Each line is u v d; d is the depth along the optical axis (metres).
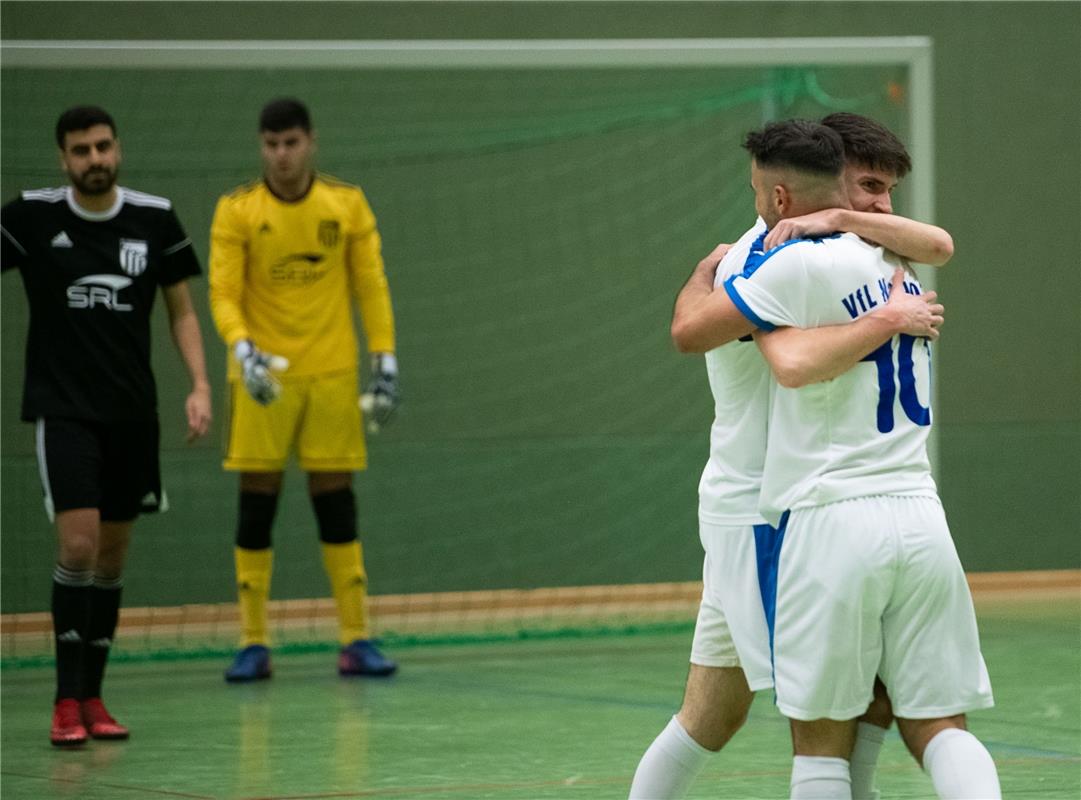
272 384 22.23
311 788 15.20
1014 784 15.06
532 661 26.02
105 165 17.89
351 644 24.53
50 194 18.20
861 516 9.18
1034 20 37.62
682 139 35.94
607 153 35.56
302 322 23.80
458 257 34.72
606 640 29.12
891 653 9.35
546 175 35.25
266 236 23.44
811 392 9.35
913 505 9.30
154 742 18.14
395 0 33.59
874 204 10.37
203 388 19.20
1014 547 37.66
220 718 20.02
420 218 34.50
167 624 32.25
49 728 19.41
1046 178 37.78
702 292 10.16
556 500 35.12
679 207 35.94
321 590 33.72
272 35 32.88
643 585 35.62
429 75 34.56
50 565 31.28
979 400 37.47
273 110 23.05
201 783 15.52
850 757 9.59
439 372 34.59
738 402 9.96
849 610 9.11
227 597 32.84
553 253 35.28
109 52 25.27
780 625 9.37
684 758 10.51
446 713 20.28
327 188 23.81
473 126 34.84
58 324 17.91
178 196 32.94
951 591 9.34
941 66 37.06
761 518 9.70
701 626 10.48
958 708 9.28
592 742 17.92
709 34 35.31
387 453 34.06
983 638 27.77
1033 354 37.78
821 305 9.45
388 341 24.23
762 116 35.03
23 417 17.91
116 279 18.11
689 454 35.97
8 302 31.36
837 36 36.22
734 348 9.93
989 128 37.44
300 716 20.12
